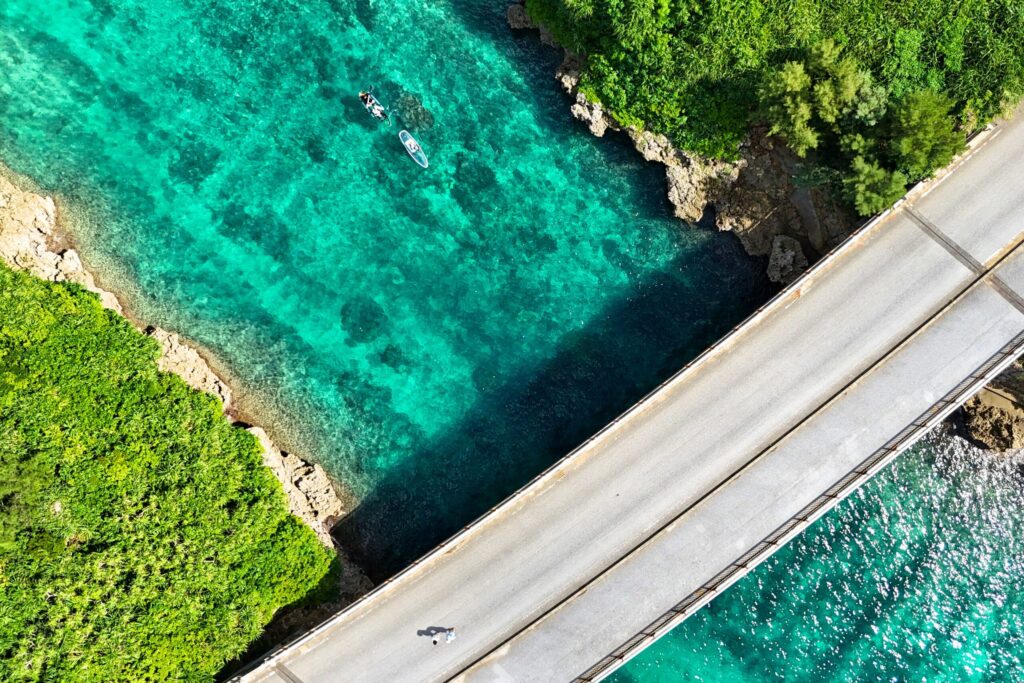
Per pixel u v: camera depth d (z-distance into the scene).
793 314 37.00
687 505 36.19
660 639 39.28
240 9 39.97
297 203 39.50
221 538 36.38
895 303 37.00
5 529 34.31
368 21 40.34
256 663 35.16
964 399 36.12
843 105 35.66
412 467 39.12
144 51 39.53
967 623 40.38
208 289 39.03
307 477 38.44
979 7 36.66
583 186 40.25
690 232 40.09
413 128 40.06
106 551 35.34
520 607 35.69
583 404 39.59
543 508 36.16
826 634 39.91
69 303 37.59
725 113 37.81
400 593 35.66
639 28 37.16
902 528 40.53
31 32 39.25
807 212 38.62
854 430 36.50
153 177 39.19
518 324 39.91
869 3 36.84
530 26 40.06
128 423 36.75
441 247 39.88
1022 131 37.69
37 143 38.94
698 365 36.50
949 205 37.31
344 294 39.47
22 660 33.91
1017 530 40.53
